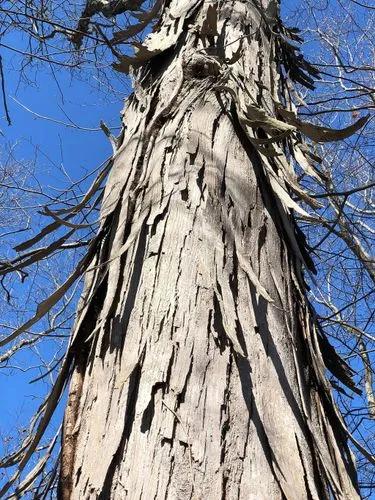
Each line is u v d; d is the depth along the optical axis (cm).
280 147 248
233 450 135
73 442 151
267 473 133
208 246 175
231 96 230
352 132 223
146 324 160
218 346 153
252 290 172
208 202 187
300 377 165
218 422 138
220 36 266
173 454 131
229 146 210
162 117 225
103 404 149
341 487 151
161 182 195
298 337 182
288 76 345
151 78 255
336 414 171
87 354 174
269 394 150
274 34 302
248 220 192
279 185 211
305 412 155
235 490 128
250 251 184
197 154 202
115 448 136
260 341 160
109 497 130
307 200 217
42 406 216
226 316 159
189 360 149
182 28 269
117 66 265
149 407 141
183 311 159
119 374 151
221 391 145
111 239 193
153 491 126
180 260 171
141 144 217
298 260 202
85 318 180
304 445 147
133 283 173
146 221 186
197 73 240
